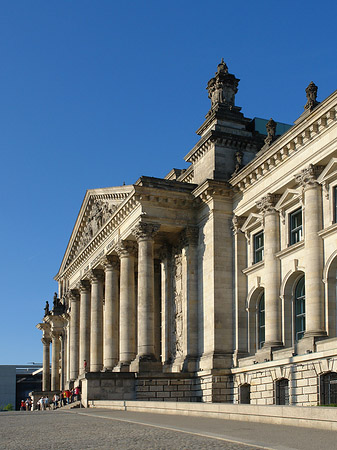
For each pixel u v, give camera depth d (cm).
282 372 5725
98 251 8981
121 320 7788
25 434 3569
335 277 5547
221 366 6744
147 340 7056
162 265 8225
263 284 6650
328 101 5400
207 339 7006
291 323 6188
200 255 7381
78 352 10544
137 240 7356
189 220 7488
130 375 6856
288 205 6297
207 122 7756
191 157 8006
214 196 7150
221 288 6988
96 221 9288
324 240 5628
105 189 8588
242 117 7762
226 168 7438
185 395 6962
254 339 6825
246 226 6975
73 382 10344
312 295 5559
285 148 6131
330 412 3070
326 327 5475
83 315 9919
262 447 2536
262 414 3578
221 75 7962
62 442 3042
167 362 7744
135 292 9331
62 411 6166
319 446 2494
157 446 2691
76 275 10438
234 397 6619
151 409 5134
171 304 7931
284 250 6197
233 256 7094
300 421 3275
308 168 5744
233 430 3183
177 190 7388
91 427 3866
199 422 3762
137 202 7369
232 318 6950
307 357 5316
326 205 5656
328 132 5575
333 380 5109
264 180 6612
